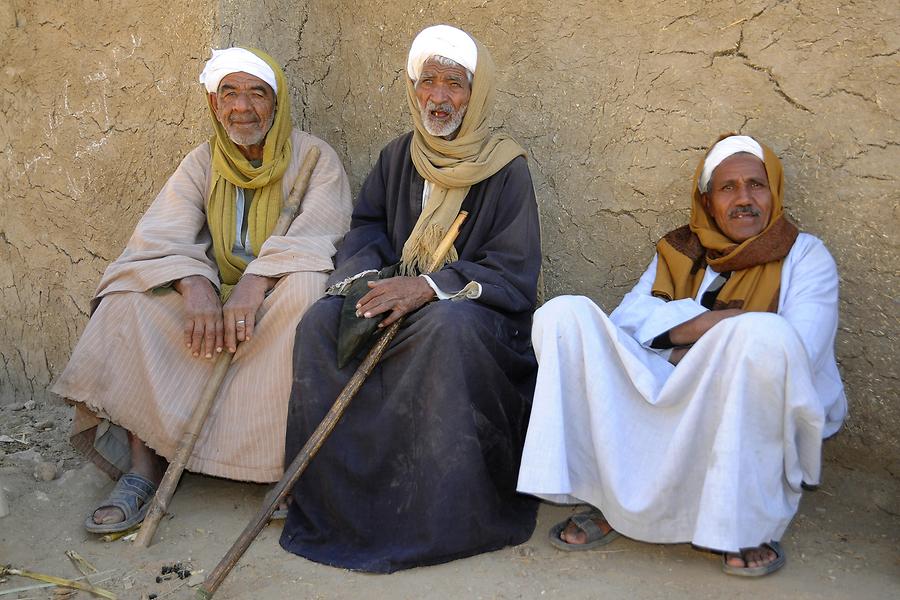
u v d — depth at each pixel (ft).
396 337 9.92
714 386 8.34
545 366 8.89
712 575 8.56
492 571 8.80
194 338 10.41
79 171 14.61
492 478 9.64
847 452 10.61
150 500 10.40
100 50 14.14
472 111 10.80
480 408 9.52
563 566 8.86
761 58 10.75
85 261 14.79
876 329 10.34
